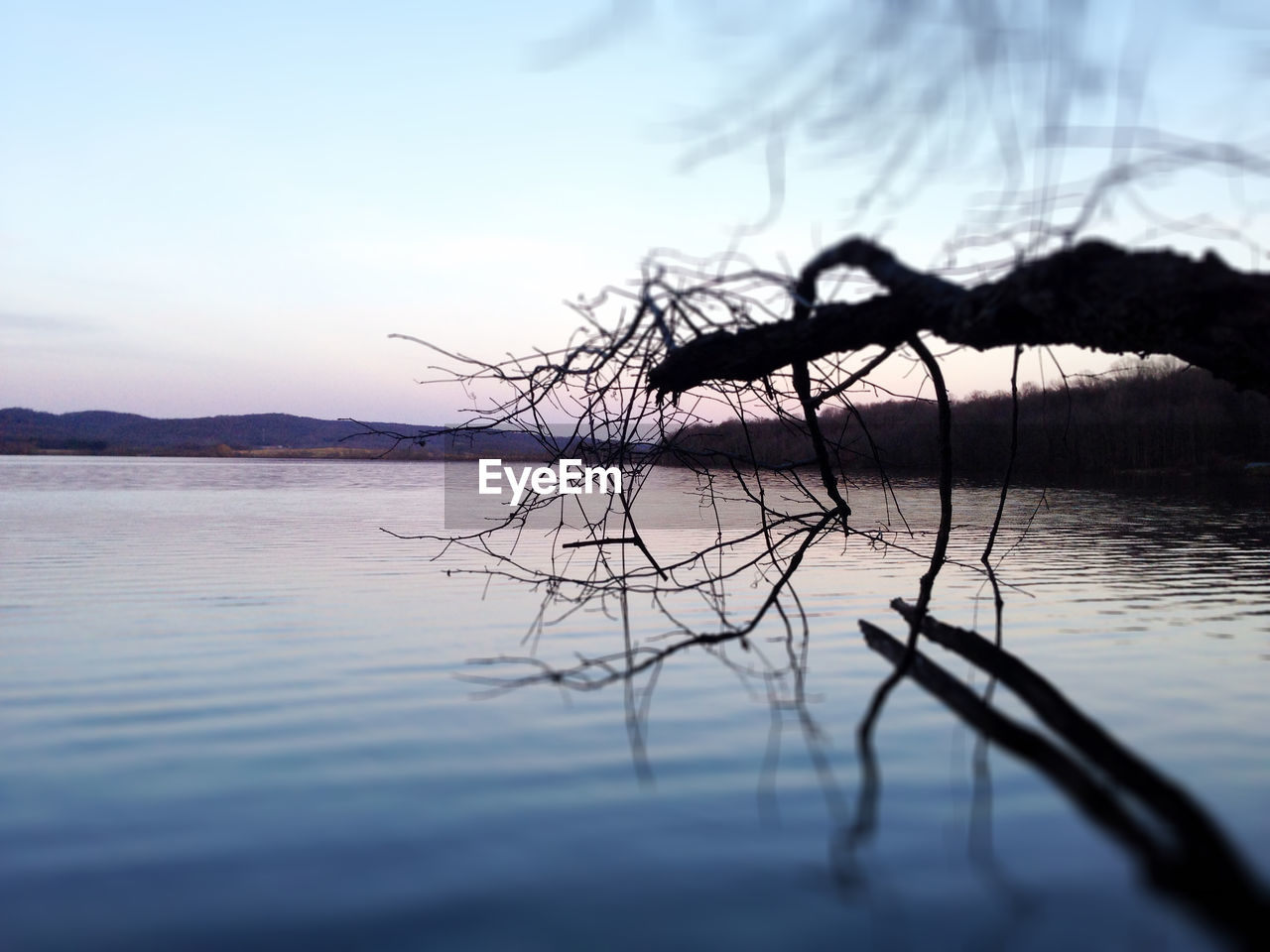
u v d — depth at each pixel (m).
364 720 4.87
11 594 8.86
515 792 3.84
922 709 5.01
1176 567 10.38
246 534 14.60
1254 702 5.13
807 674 5.79
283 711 5.04
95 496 24.75
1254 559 10.95
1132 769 4.03
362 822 3.55
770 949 2.66
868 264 4.32
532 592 9.02
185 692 5.42
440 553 11.97
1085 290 3.56
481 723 4.80
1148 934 2.72
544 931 2.76
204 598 8.66
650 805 3.70
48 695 5.36
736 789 3.85
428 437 6.03
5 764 4.22
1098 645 6.59
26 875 3.14
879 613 7.90
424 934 2.75
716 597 8.68
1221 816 3.56
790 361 5.33
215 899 2.96
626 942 2.70
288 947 2.68
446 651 6.52
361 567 10.74
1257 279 3.29
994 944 2.68
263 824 3.54
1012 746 4.33
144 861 3.24
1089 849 3.28
